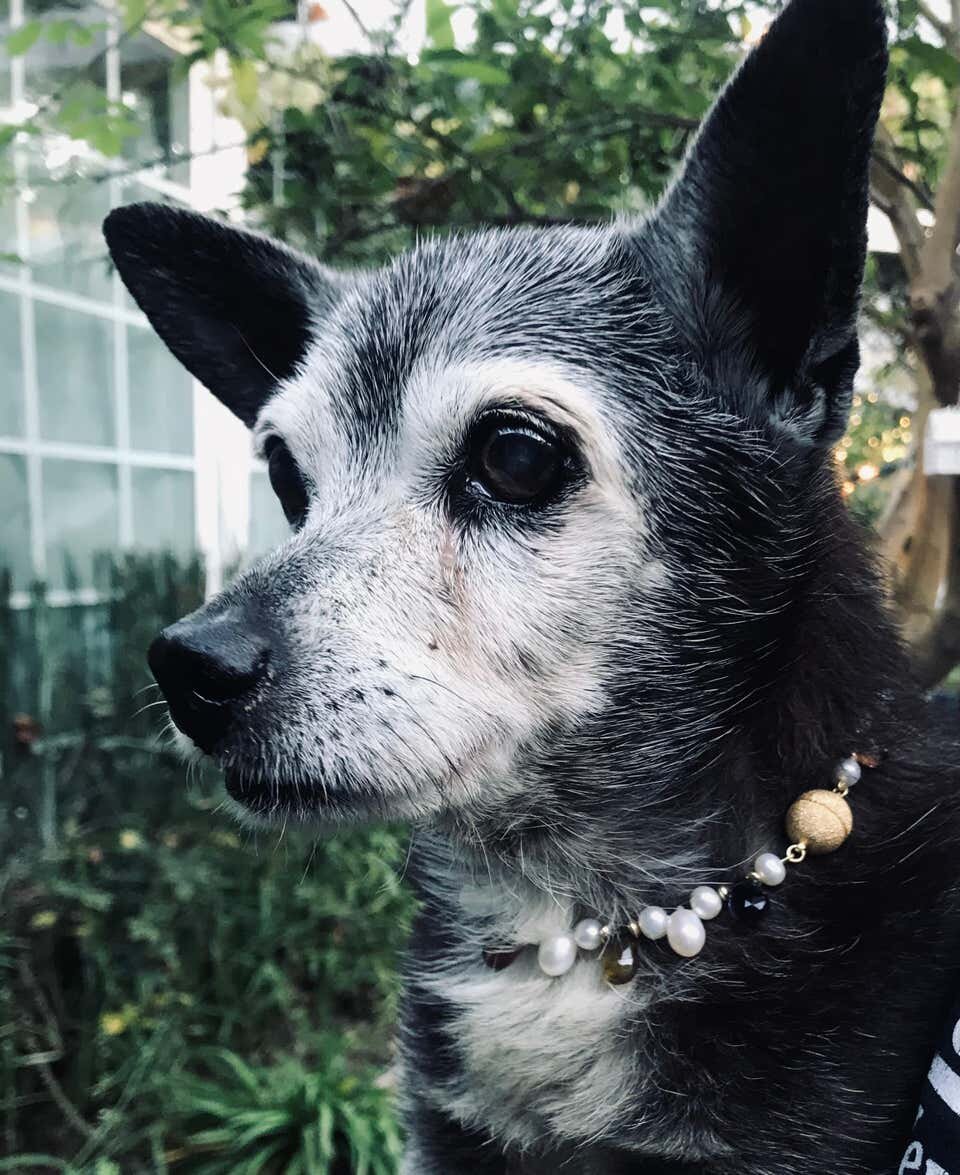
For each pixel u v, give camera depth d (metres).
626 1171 0.22
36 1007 0.46
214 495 0.77
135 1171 0.42
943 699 0.30
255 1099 0.44
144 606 0.54
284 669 0.21
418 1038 0.26
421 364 0.23
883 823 0.22
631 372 0.22
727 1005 0.21
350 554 0.22
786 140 0.20
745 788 0.23
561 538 0.21
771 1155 0.21
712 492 0.22
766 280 0.22
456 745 0.21
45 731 0.50
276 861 0.53
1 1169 0.41
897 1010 0.21
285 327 0.31
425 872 0.27
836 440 0.22
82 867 0.47
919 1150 0.18
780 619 0.22
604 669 0.22
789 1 0.20
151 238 0.30
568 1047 0.22
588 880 0.23
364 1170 0.41
